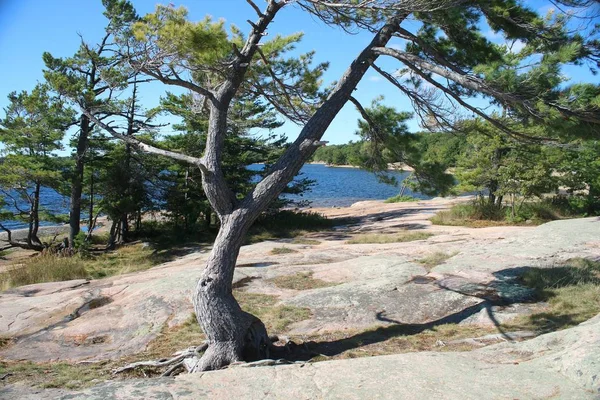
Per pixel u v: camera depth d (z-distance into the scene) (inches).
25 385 217.0
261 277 403.5
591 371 154.3
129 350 269.1
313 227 798.5
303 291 355.6
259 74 315.6
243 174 837.8
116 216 773.9
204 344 242.4
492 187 721.6
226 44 243.3
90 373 235.0
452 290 322.7
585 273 335.6
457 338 250.4
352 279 379.9
